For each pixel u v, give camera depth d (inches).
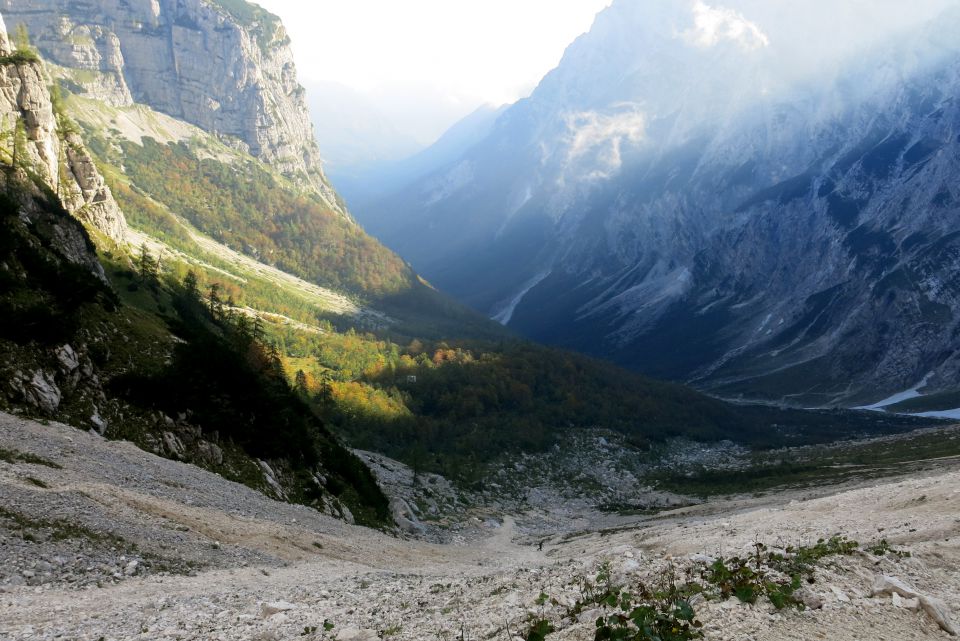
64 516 1174.3
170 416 2203.5
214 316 5595.5
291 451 2659.9
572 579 872.3
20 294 2167.8
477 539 3627.0
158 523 1339.8
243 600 934.4
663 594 614.9
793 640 509.7
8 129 4606.3
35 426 1688.0
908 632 556.1
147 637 701.3
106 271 4453.7
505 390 7480.3
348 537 2036.2
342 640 653.9
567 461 6250.0
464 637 617.6
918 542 1091.9
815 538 1266.0
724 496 4702.3
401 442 5787.4
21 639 694.5
